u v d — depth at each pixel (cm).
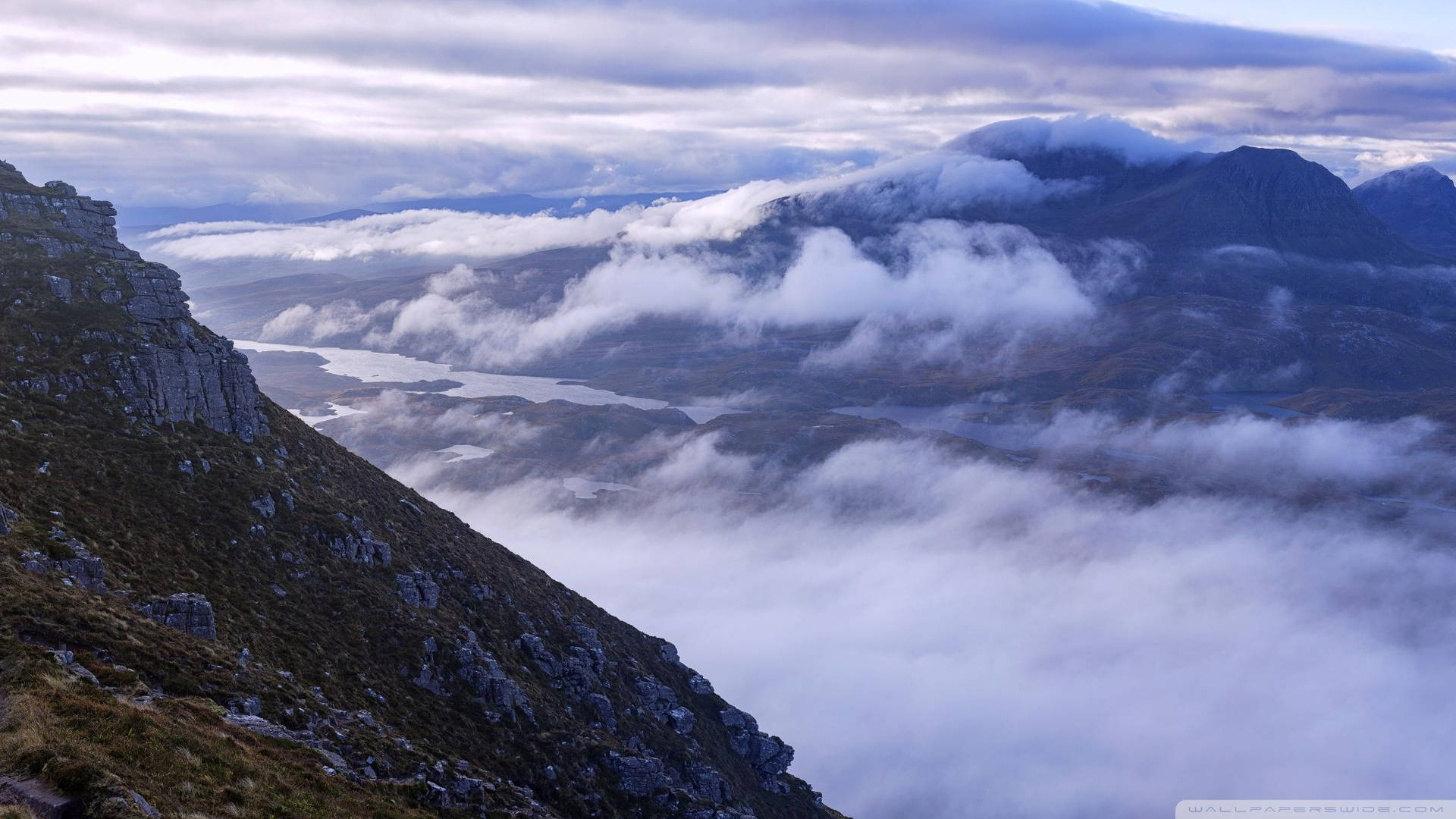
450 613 16600
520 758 14125
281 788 8144
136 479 13775
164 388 15500
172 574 12462
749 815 17212
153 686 9350
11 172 18512
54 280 15800
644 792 15262
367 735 10800
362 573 15450
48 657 8456
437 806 9988
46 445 13188
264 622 12812
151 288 16700
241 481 15188
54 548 10825
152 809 6675
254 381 17388
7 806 6088
